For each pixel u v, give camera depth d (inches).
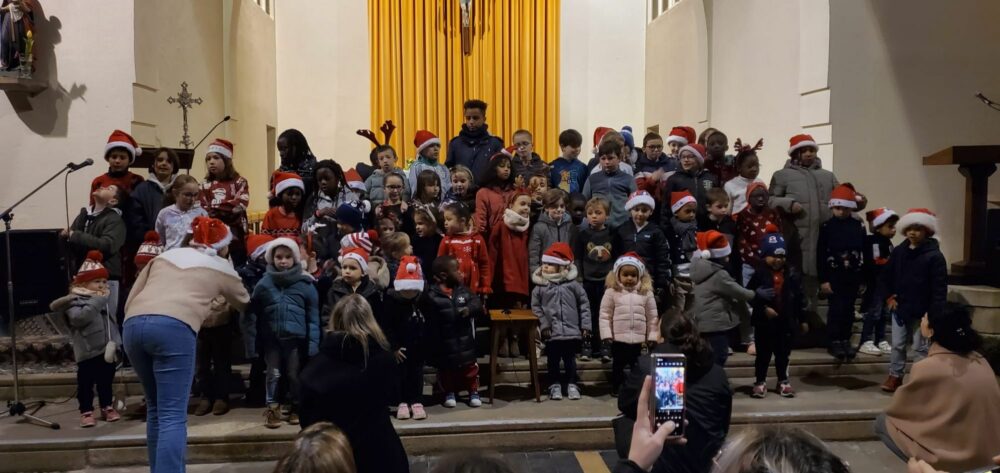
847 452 182.2
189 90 297.4
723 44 354.9
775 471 55.1
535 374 200.1
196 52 305.1
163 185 218.4
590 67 446.3
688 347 123.4
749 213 228.2
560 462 175.2
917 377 123.6
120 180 215.9
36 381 207.2
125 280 210.8
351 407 120.7
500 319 198.1
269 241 198.1
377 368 122.5
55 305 179.9
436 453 179.3
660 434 73.2
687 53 385.1
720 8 357.4
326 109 425.1
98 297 183.5
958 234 281.4
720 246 195.8
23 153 245.4
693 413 120.6
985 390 119.6
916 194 279.9
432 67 423.8
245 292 153.3
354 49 425.7
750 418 187.0
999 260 226.1
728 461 59.2
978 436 118.6
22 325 220.5
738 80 340.8
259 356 202.2
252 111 375.9
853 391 210.8
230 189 219.1
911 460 88.2
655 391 82.5
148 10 258.4
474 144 256.4
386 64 419.5
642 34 449.7
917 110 278.2
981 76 279.4
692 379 123.9
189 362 140.6
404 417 184.2
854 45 275.9
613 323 198.2
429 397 206.2
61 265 201.0
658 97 428.5
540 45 431.8
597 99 446.9
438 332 191.9
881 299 231.0
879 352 229.3
